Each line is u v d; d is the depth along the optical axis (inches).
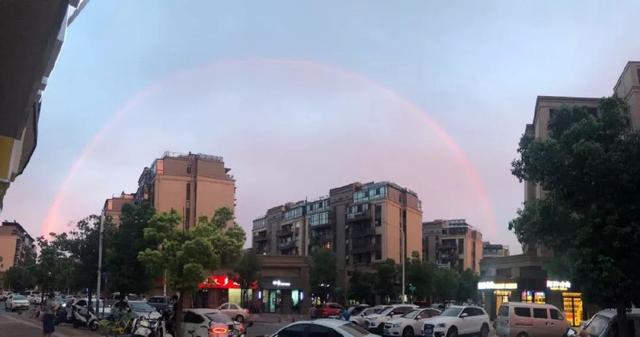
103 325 1220.5
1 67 269.3
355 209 3619.6
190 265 1099.9
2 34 244.5
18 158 345.4
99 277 1368.1
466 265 4690.0
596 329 660.7
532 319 1045.8
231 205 2992.1
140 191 3302.2
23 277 3956.7
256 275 2516.0
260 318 2107.5
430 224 4938.5
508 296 1914.4
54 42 264.8
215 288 2479.1
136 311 1334.9
